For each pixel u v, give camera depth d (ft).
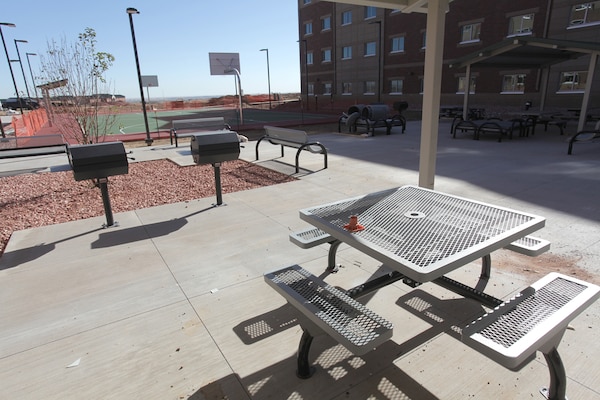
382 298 10.23
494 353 5.45
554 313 6.39
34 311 10.05
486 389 7.11
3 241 14.94
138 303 10.30
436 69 15.21
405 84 102.83
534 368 7.63
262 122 71.15
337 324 6.57
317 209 9.66
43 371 7.92
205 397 7.11
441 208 9.52
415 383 7.31
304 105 141.69
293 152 32.99
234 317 9.59
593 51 35.63
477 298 9.14
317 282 8.10
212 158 17.25
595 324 8.82
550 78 70.79
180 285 11.18
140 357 8.25
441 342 8.44
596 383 7.13
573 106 68.28
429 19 14.94
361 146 35.86
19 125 77.10
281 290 7.86
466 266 11.85
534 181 21.44
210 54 105.60
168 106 155.94
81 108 29.66
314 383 7.37
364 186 21.12
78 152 14.53
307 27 136.67
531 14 72.79
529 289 7.19
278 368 7.80
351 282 11.03
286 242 14.02
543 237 13.74
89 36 28.48
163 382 7.52
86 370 7.91
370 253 7.33
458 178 22.54
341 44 121.19
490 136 42.11
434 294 10.38
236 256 12.97
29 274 12.03
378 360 7.95
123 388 7.40
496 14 78.07
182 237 14.71
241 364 7.95
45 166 30.71
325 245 13.80
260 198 19.43
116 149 15.15
